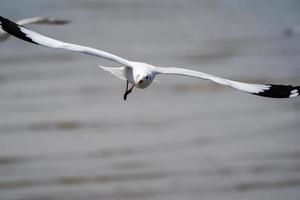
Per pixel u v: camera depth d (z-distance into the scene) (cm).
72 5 2812
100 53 854
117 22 2700
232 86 875
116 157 1697
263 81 2238
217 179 1612
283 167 1664
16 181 1588
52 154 1700
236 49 2473
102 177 1606
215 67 2320
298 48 2478
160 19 2758
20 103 1962
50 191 1551
